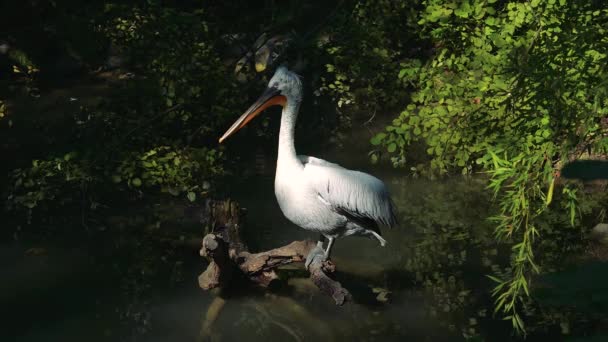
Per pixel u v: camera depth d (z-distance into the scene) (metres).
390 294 5.66
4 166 8.02
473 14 7.97
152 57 8.95
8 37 11.23
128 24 9.23
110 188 7.68
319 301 5.62
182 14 8.85
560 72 5.24
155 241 6.56
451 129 7.60
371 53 9.34
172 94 8.19
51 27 11.48
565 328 4.69
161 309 5.46
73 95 10.39
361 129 9.42
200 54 8.78
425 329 5.12
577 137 4.43
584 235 6.42
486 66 7.34
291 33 10.91
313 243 5.85
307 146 8.94
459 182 7.80
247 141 9.10
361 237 6.73
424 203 7.36
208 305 5.54
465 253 6.32
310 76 10.59
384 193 5.62
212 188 7.73
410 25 9.35
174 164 7.87
